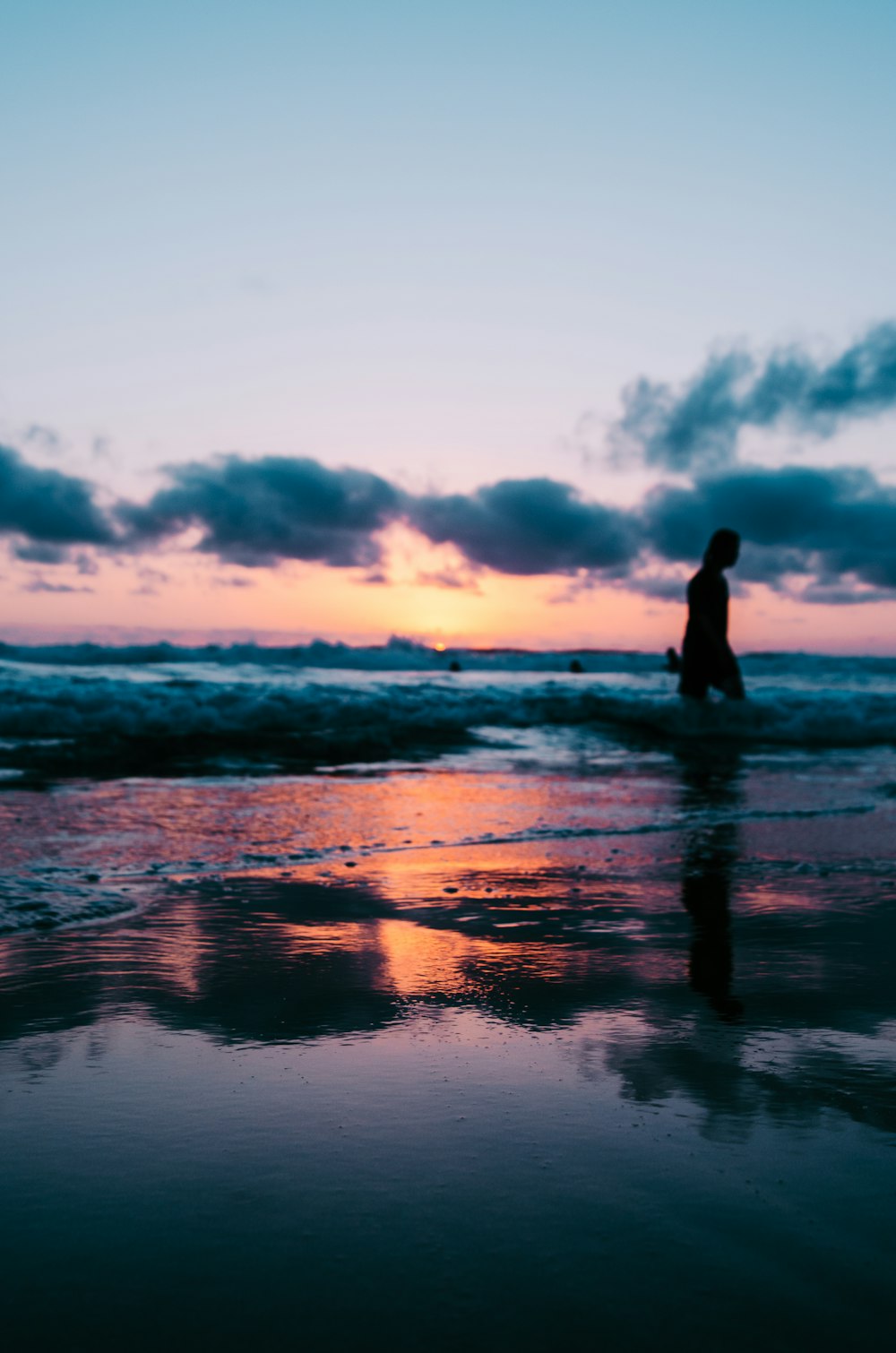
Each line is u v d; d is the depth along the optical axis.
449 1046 2.19
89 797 6.49
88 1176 1.55
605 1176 1.57
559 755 10.41
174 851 4.67
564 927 3.37
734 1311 1.23
